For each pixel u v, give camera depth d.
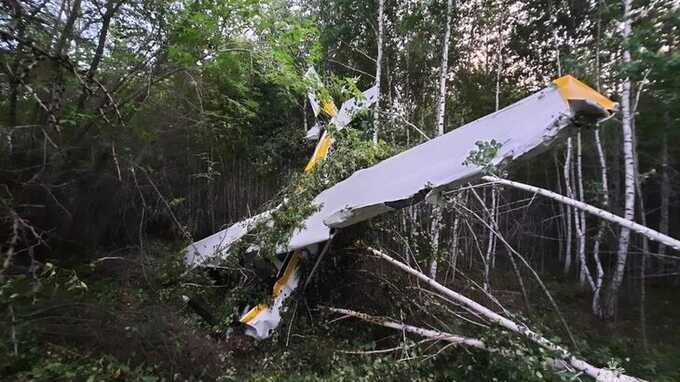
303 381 3.95
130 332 3.73
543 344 3.94
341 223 4.71
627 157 6.92
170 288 5.79
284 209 5.97
